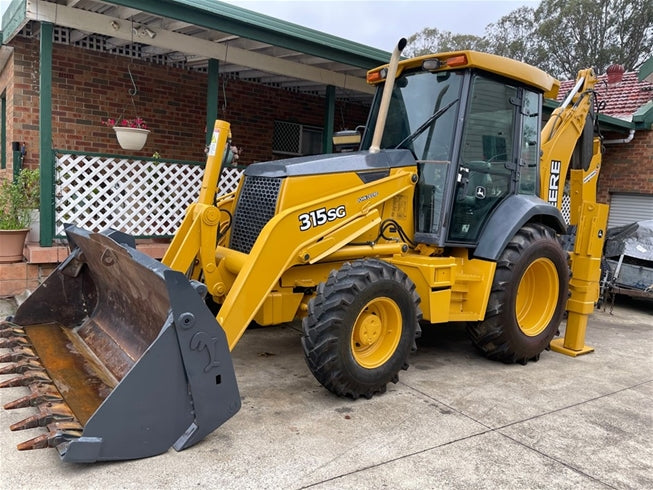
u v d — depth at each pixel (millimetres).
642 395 4129
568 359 5027
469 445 3158
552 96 5219
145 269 2770
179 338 2689
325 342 3381
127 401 2607
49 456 2783
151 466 2711
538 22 32469
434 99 4289
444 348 5180
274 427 3242
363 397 3734
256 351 4746
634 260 7332
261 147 9414
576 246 5098
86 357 3424
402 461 2932
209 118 6527
